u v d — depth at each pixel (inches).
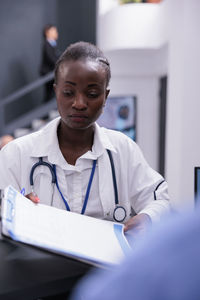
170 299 7.6
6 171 33.1
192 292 7.6
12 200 21.5
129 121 175.3
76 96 27.8
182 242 8.1
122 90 177.5
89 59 27.6
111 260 18.4
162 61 153.7
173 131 110.7
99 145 33.4
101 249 20.4
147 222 27.9
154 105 181.2
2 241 21.5
